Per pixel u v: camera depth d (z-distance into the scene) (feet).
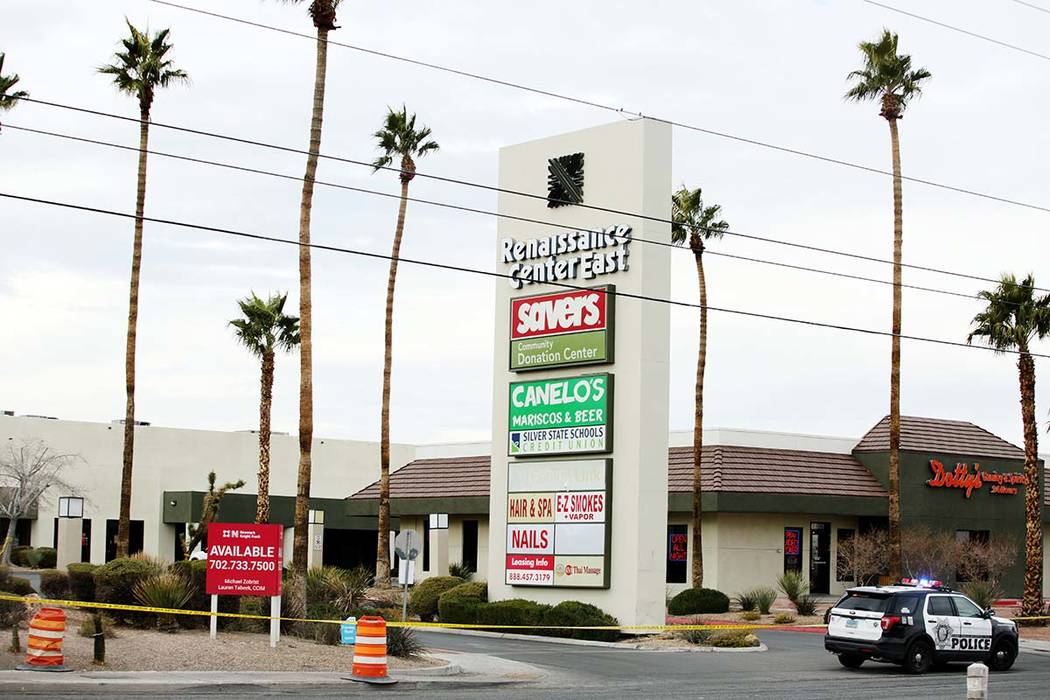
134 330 141.49
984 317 150.00
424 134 180.24
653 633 124.47
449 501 187.01
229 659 84.07
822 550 181.47
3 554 153.69
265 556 91.04
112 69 143.43
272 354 195.52
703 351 165.17
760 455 176.86
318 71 107.55
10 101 129.39
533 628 127.44
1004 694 84.58
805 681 90.12
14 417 223.10
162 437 241.76
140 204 142.92
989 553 174.19
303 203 107.34
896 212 144.77
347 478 266.16
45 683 69.62
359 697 72.38
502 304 141.08
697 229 167.43
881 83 144.46
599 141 132.77
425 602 146.00
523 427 137.39
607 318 129.80
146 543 237.45
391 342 176.86
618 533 127.75
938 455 184.65
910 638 96.53
